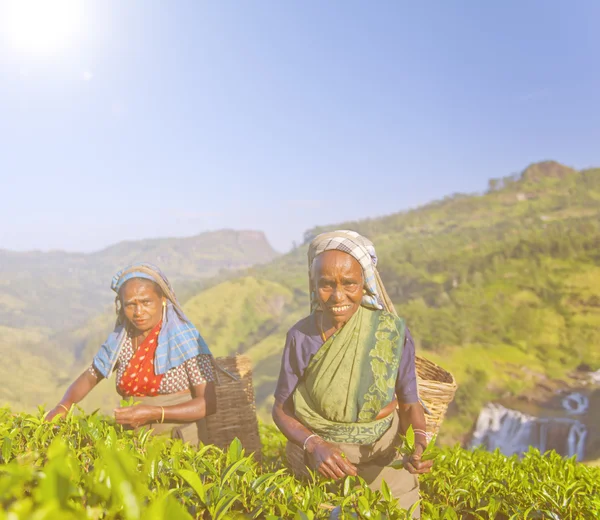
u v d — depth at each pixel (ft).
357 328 9.30
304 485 8.89
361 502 5.86
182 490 5.40
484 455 11.96
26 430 7.63
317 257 9.48
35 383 644.27
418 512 8.17
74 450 6.40
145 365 11.32
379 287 10.11
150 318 11.15
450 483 9.41
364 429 9.17
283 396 9.78
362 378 9.11
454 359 476.95
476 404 408.26
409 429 7.94
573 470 9.81
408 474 9.49
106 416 10.14
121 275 11.30
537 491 8.46
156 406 11.00
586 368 453.17
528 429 368.27
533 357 481.05
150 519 2.36
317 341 9.47
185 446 7.80
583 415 374.43
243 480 6.30
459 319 554.46
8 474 3.88
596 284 595.88
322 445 8.80
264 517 5.69
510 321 538.47
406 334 9.57
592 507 7.86
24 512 2.52
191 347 11.35
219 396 12.54
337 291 9.13
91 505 3.50
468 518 8.71
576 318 542.98
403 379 9.61
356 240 9.45
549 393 421.18
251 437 12.84
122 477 2.55
